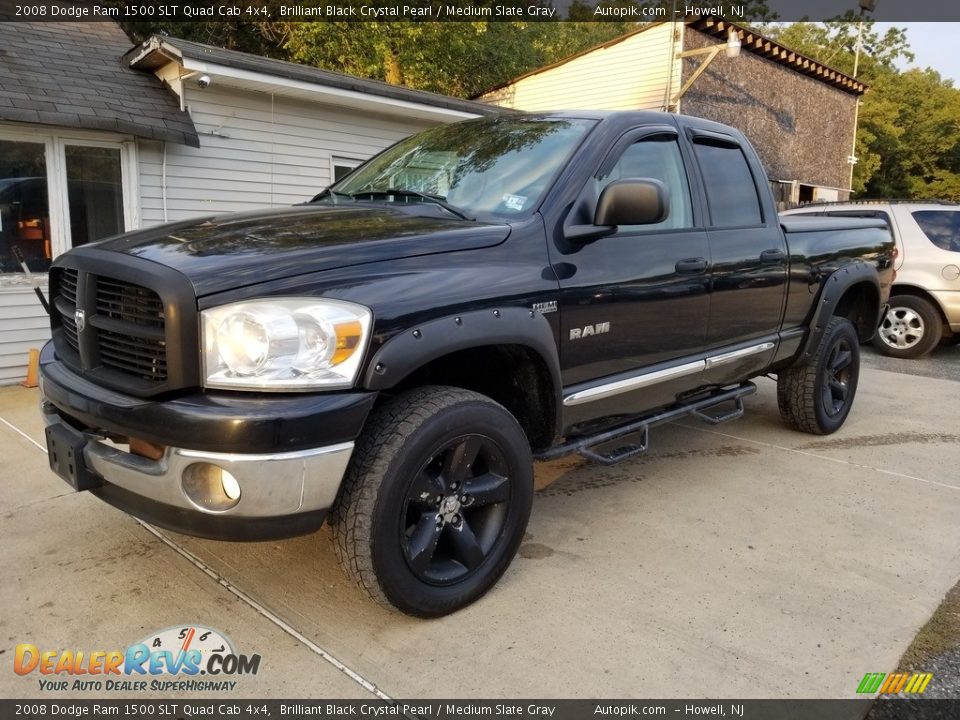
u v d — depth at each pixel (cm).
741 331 402
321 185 882
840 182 2133
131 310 237
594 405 322
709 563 317
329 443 222
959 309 809
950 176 3434
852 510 379
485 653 250
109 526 343
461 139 368
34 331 663
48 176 667
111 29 827
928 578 308
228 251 237
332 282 232
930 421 560
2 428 502
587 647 254
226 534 224
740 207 410
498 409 269
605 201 293
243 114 796
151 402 224
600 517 365
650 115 361
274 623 266
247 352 216
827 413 503
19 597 282
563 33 2889
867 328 549
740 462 454
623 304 320
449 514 262
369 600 273
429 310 243
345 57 1631
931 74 3684
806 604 285
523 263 281
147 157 730
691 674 241
